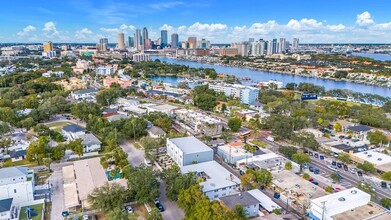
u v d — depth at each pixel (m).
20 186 79.81
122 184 84.19
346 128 156.25
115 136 125.56
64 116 176.00
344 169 108.31
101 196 73.69
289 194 84.88
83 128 141.75
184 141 117.06
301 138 126.75
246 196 77.56
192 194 72.44
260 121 163.38
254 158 110.12
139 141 134.88
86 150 119.06
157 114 159.50
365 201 77.25
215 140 140.50
